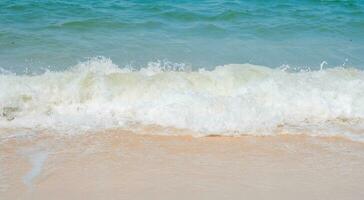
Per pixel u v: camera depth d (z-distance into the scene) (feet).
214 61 30.40
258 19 39.78
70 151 19.53
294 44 34.50
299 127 22.45
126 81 25.18
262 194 16.33
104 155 19.25
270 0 45.62
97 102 23.98
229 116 22.71
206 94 24.27
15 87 24.43
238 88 25.43
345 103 24.23
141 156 19.25
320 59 31.68
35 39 32.81
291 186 16.96
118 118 22.81
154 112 23.13
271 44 34.32
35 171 17.74
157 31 35.86
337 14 42.04
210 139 21.07
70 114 23.11
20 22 36.19
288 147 20.44
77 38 33.55
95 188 16.57
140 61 29.78
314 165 18.74
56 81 25.00
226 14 39.99
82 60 29.50
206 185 16.90
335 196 16.31
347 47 34.35
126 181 17.12
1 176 17.26
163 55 30.99
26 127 21.74
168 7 41.39
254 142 20.88
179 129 21.89
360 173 18.12
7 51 30.58
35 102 23.73
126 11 39.93
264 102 23.84
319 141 21.12
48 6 39.96
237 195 16.21
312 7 44.01
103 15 38.42
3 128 21.54
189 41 33.96
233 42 34.27
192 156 19.38
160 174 17.71
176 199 15.89
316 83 25.71
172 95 24.03
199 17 39.37
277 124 22.57
